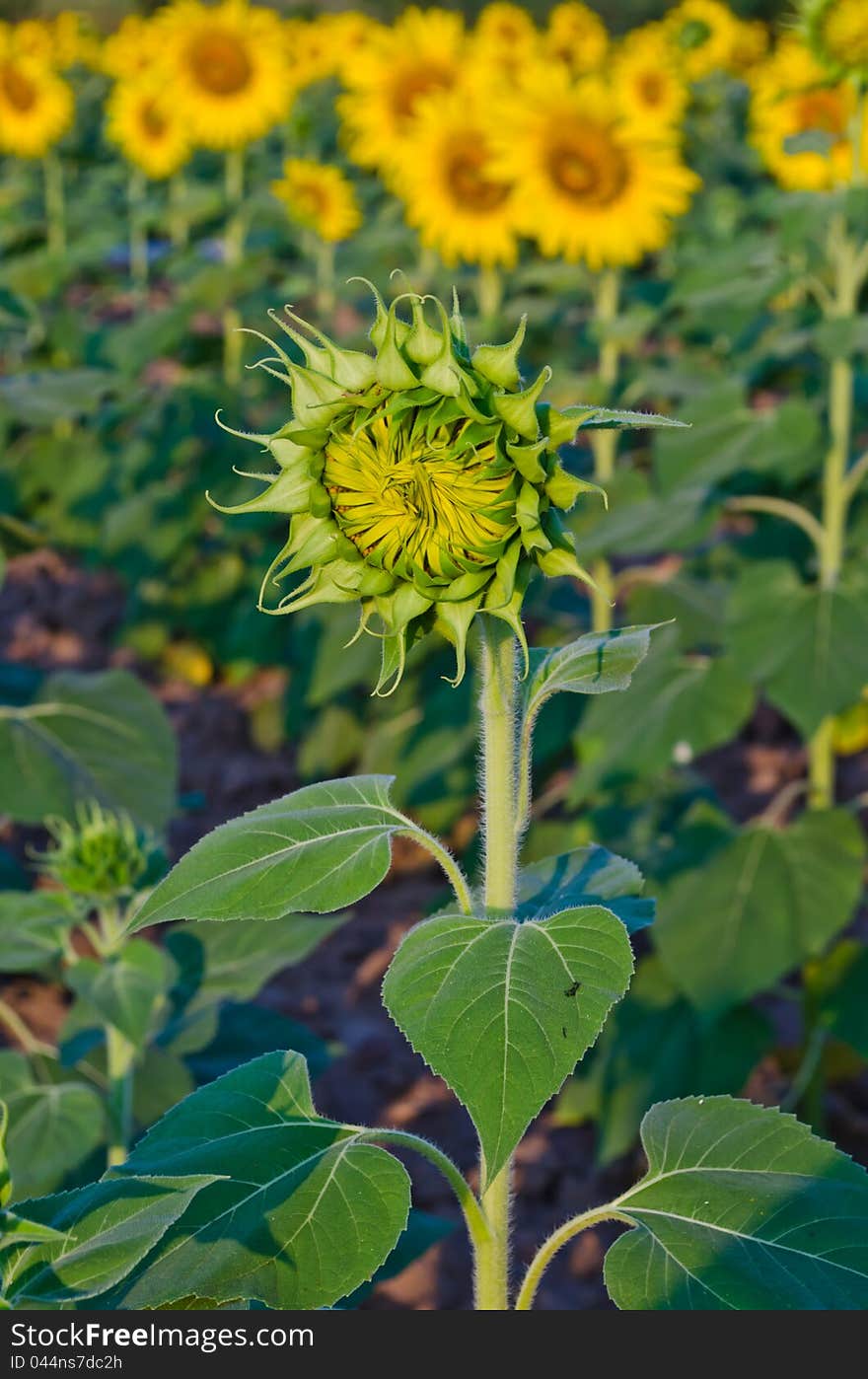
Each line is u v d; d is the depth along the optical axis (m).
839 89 4.81
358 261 7.94
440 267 7.47
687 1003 4.19
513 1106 1.46
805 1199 1.74
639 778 4.24
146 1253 1.57
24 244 10.30
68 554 8.63
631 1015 4.26
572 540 1.56
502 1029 1.50
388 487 1.57
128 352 7.55
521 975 1.55
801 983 5.09
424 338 1.53
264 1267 1.62
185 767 6.63
